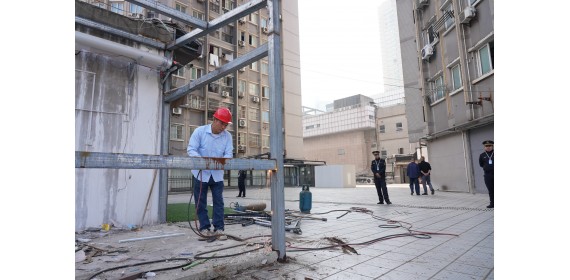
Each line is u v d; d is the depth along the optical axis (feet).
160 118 19.12
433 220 21.09
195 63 86.12
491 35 40.40
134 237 14.20
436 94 57.31
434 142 58.95
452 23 50.08
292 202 38.47
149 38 18.11
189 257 10.72
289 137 109.70
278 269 10.43
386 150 143.43
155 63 18.52
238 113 96.17
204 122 86.58
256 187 91.66
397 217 22.74
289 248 13.19
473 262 11.25
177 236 14.66
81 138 15.94
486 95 42.29
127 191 17.35
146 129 18.43
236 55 96.32
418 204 32.12
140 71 18.42
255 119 101.19
